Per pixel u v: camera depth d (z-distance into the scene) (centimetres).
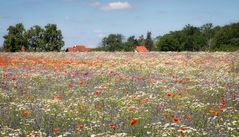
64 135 955
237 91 1655
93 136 943
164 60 3066
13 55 3856
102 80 2006
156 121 1120
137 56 3534
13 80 1939
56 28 7244
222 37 6506
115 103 1423
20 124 1080
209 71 2431
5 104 1348
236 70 2477
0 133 960
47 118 1130
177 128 1020
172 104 1386
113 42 8606
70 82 1941
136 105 1352
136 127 1053
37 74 2159
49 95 1609
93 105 1367
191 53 3806
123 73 2288
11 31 7012
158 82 1855
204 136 987
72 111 1230
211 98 1529
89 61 3006
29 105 1316
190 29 7388
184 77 2106
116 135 945
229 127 1025
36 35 7156
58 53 4225
